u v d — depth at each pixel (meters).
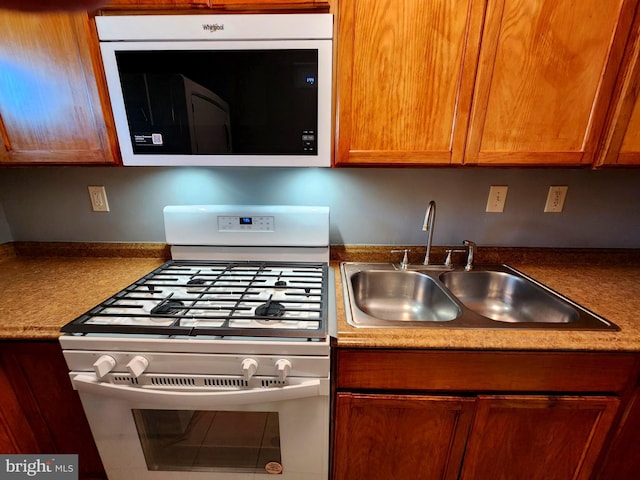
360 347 0.82
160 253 1.40
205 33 0.80
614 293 1.07
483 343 0.80
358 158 0.95
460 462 0.97
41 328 0.85
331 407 0.93
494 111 0.90
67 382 0.93
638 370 0.83
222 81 0.85
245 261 1.28
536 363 0.84
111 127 0.93
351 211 1.34
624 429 0.90
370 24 0.84
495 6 0.81
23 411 0.96
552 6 0.81
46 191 1.33
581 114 0.90
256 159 0.93
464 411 0.89
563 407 0.87
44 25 0.84
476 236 1.36
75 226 1.38
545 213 1.31
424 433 0.93
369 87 0.89
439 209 1.33
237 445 0.95
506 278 1.25
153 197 1.34
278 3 0.81
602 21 0.82
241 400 0.79
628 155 0.91
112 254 1.39
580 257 1.34
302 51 0.81
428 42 0.85
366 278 1.29
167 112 0.88
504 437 0.93
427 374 0.86
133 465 0.97
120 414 0.89
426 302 1.25
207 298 0.95
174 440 0.96
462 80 0.87
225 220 1.24
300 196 1.33
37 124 0.94
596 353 0.82
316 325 0.83
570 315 0.98
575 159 0.93
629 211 1.29
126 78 0.85
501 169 1.26
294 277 1.14
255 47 0.81
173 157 0.93
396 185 1.30
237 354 0.78
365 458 0.97
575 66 0.85
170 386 0.81
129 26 0.80
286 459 0.94
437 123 0.92
